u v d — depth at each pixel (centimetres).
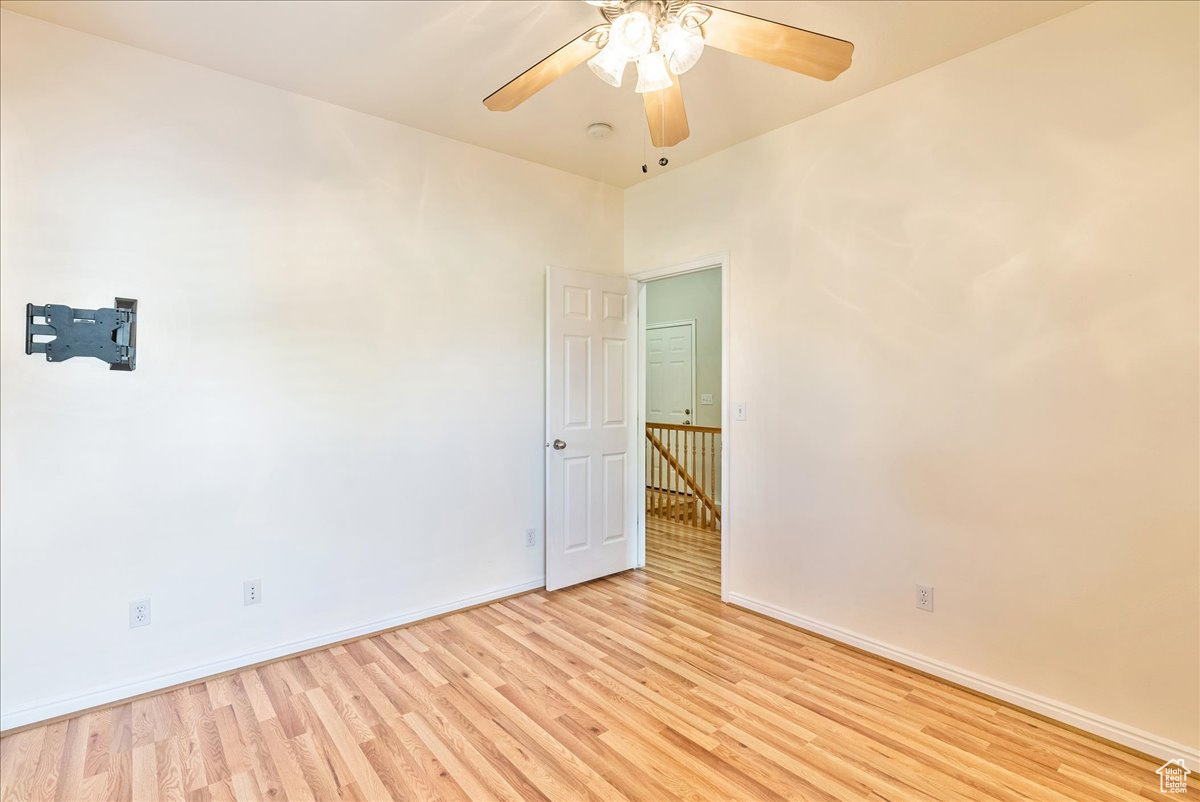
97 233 230
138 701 234
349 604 291
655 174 380
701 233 356
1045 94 224
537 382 364
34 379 219
